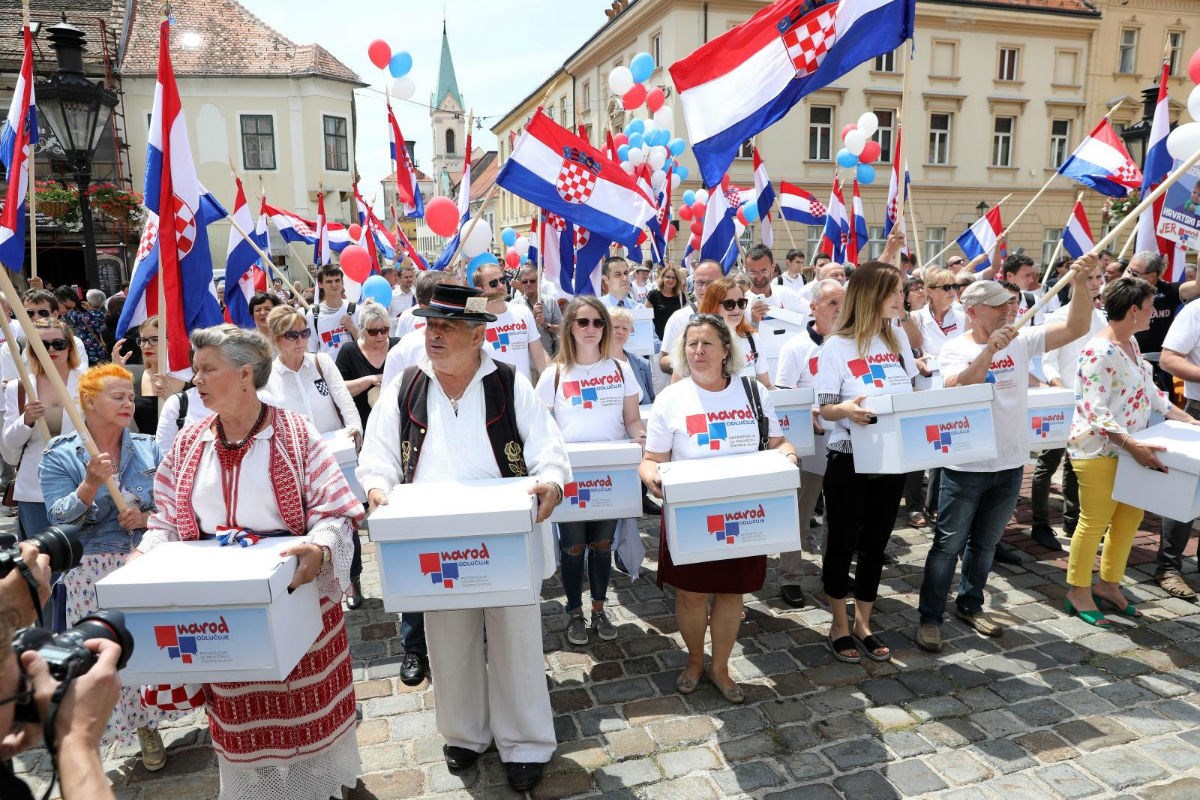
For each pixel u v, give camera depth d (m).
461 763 2.97
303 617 2.39
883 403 3.35
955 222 27.19
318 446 2.57
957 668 3.60
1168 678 3.45
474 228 5.43
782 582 4.36
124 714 2.91
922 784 2.79
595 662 3.79
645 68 8.66
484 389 2.81
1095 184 7.40
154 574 2.19
